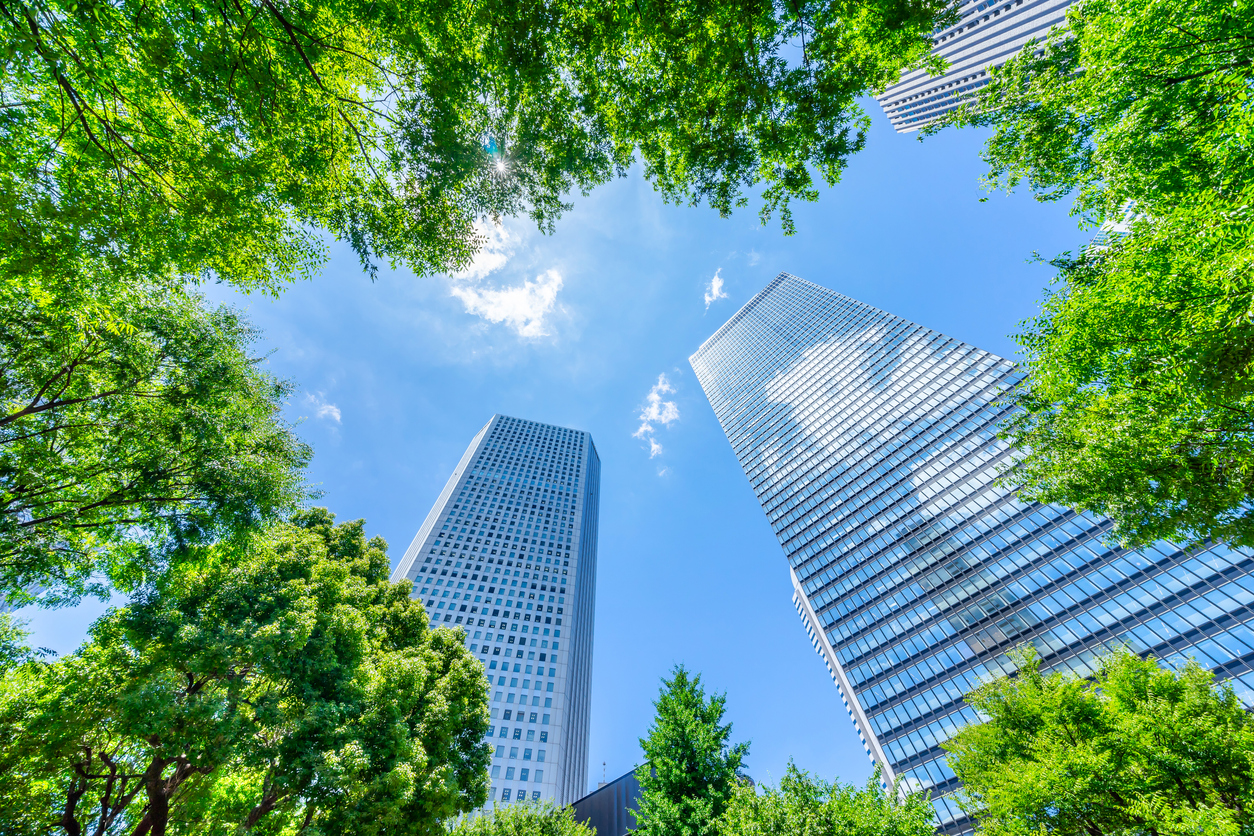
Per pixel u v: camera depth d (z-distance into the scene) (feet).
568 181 35.14
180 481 36.24
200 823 44.98
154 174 26.43
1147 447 29.81
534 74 28.60
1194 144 25.73
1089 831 44.19
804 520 248.52
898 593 188.34
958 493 195.31
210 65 23.21
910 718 154.40
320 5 24.03
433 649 68.28
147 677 35.06
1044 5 166.09
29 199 23.27
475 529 284.00
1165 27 25.73
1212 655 112.37
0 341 29.30
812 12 27.66
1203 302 23.95
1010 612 154.81
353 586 62.54
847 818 42.70
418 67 27.25
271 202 29.78
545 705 212.23
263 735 39.29
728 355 391.45
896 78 30.83
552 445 379.14
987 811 56.29
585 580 308.81
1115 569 142.00
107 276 27.48
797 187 35.06
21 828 33.42
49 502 33.09
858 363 288.30
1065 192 37.27
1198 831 34.63
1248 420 26.11
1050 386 35.17
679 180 36.91
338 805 39.50
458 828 67.15
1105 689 54.24
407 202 32.19
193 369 35.99
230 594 43.68
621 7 27.32
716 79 30.55
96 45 22.04
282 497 41.29
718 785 57.11
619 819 98.43
